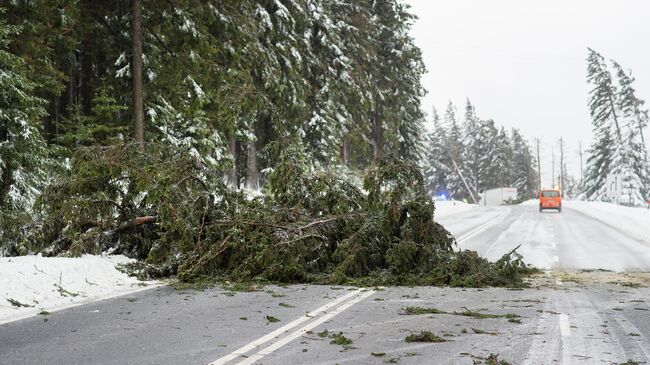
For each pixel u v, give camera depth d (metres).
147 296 9.65
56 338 6.72
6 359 5.84
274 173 13.95
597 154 79.75
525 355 6.04
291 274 11.59
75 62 25.62
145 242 12.59
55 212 12.22
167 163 12.69
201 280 11.23
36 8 19.31
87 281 10.25
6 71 17.45
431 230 12.18
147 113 25.06
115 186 13.07
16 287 8.96
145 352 6.12
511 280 11.62
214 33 25.78
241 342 6.57
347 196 13.55
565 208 61.34
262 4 29.83
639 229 28.33
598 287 11.12
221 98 15.79
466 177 113.12
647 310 8.66
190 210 11.86
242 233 11.84
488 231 27.86
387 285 11.28
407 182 12.58
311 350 6.22
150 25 24.00
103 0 23.67
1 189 17.52
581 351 6.20
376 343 6.55
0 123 17.78
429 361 5.79
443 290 10.70
